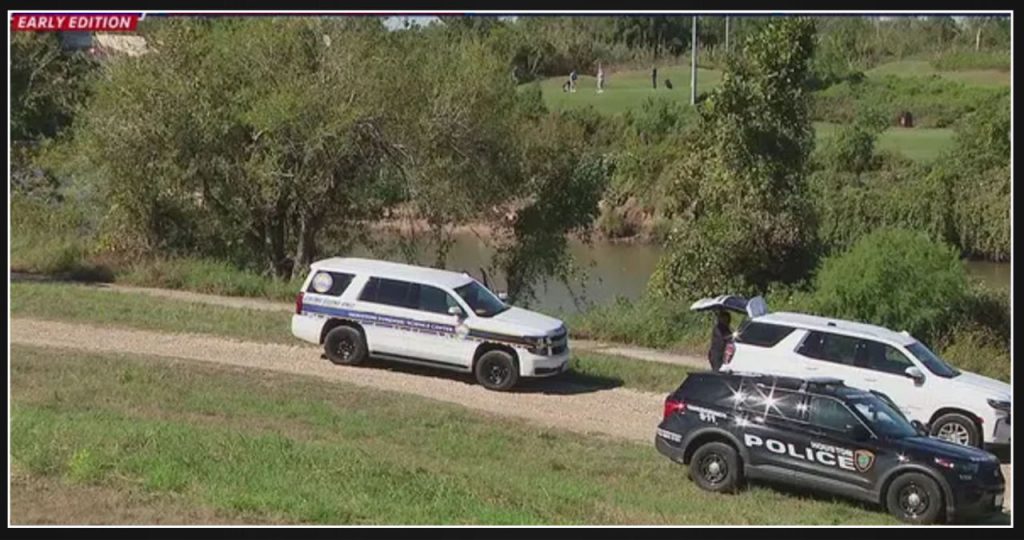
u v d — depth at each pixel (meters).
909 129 58.47
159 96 30.14
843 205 45.12
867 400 13.99
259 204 31.88
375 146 31.91
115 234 31.52
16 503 9.84
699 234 30.02
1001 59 67.75
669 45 79.50
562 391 19.11
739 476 13.93
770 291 28.55
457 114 31.86
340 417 15.64
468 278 20.11
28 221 31.89
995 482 13.28
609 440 16.12
